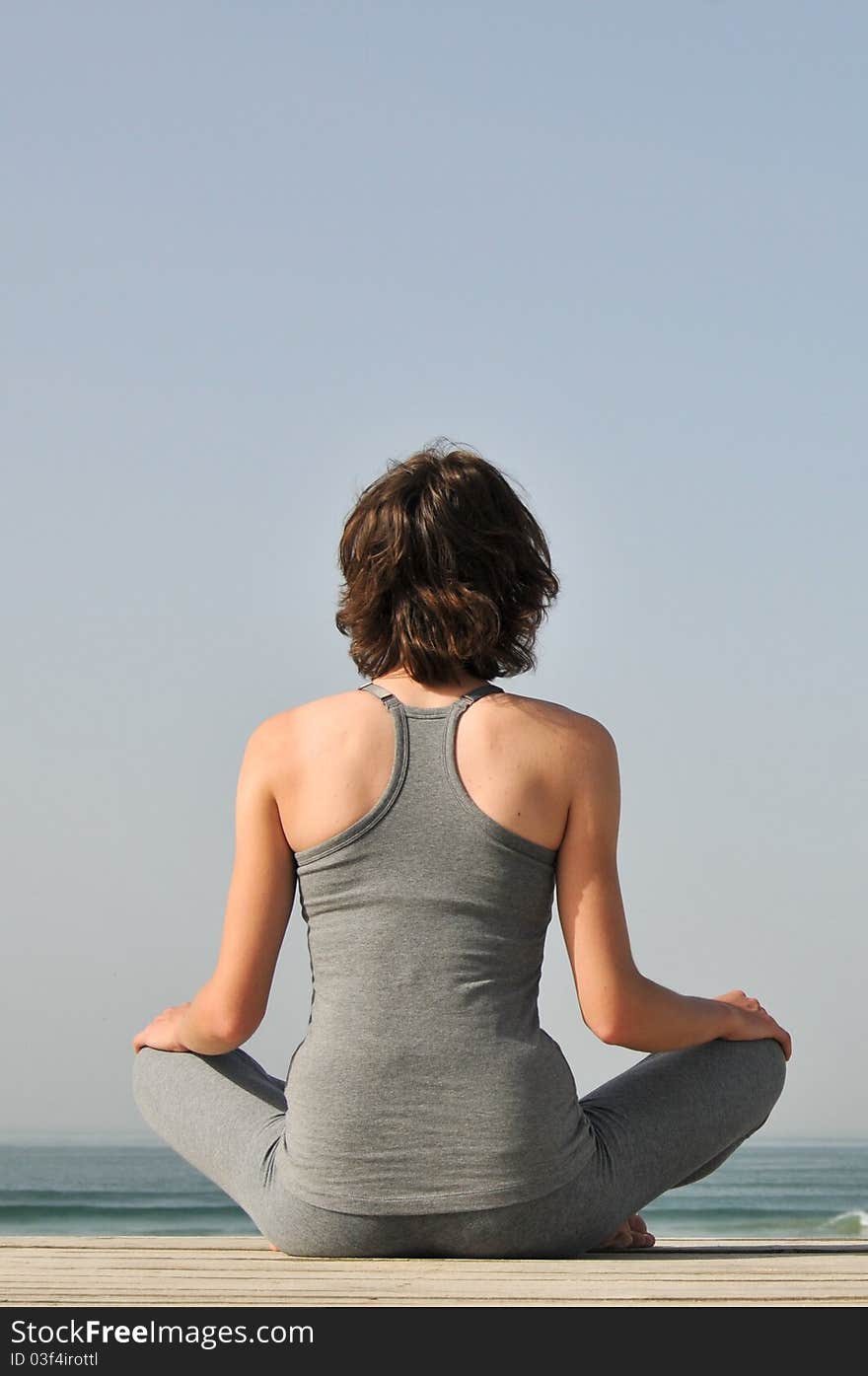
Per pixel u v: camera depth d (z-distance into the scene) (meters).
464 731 2.60
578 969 2.66
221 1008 2.73
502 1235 2.56
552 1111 2.56
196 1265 2.52
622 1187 2.68
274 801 2.65
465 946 2.55
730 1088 2.84
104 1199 35.84
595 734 2.65
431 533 2.65
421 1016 2.54
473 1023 2.54
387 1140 2.54
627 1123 2.73
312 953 2.67
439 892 2.55
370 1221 2.55
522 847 2.57
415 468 2.74
